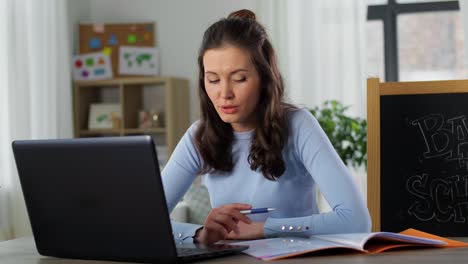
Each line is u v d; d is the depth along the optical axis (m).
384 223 1.74
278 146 1.70
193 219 4.39
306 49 5.16
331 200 1.58
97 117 5.52
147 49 5.59
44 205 1.31
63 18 5.05
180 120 5.43
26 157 1.29
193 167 1.84
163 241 1.18
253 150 1.71
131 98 5.54
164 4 5.61
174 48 5.60
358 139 4.30
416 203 1.73
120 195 1.20
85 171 1.22
